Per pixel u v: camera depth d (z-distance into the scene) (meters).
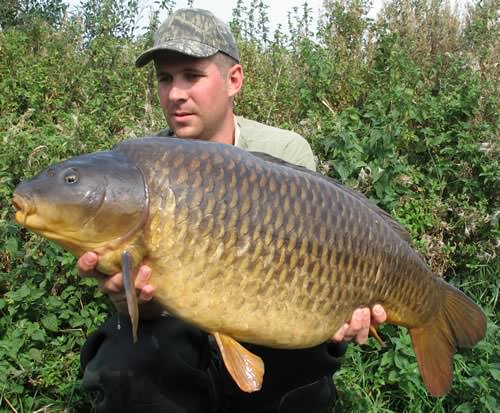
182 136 2.84
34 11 8.11
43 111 4.69
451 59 5.21
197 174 1.89
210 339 2.68
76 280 3.14
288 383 2.50
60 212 1.86
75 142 3.65
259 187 1.95
